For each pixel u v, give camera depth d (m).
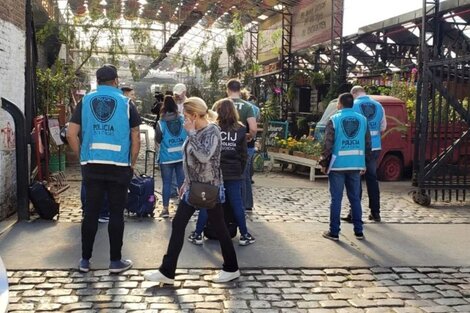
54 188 9.25
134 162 5.48
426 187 9.48
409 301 4.83
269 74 21.91
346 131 6.63
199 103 4.94
